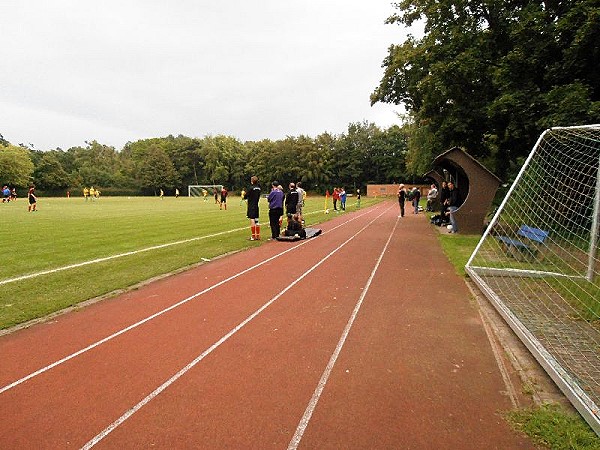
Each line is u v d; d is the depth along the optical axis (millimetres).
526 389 3658
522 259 9227
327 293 6902
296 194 13586
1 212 27219
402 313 5832
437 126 19672
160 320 5621
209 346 4719
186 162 98375
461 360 4312
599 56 12477
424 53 17750
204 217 22891
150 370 4133
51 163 82062
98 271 8625
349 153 87125
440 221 18500
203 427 3160
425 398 3555
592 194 9258
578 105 11352
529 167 9906
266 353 4516
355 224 19281
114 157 107562
